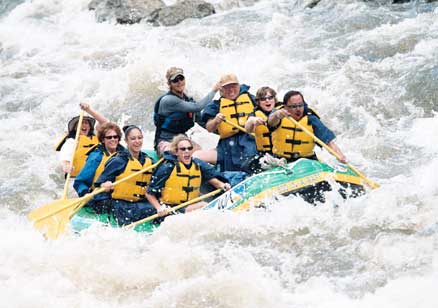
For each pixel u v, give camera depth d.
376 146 26.80
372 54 33.25
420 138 26.98
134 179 22.77
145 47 37.81
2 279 18.48
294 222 20.75
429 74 30.09
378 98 29.81
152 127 30.95
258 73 33.03
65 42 41.66
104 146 23.88
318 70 32.75
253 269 18.70
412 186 22.59
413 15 36.91
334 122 28.94
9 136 30.92
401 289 17.27
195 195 22.78
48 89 35.69
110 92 33.62
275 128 23.58
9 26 46.75
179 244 20.02
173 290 17.98
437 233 19.42
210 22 41.00
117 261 19.25
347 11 38.62
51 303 17.69
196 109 25.22
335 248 19.55
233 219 21.03
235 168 24.66
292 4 42.47
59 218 22.11
